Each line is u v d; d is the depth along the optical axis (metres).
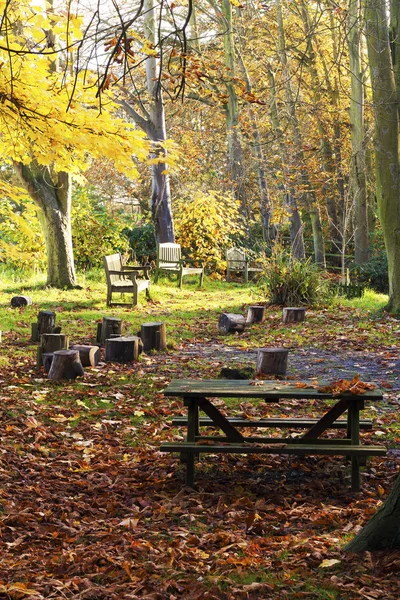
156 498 5.53
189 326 14.48
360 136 26.77
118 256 18.03
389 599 3.50
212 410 5.89
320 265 29.52
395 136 15.19
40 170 19.33
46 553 4.46
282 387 6.00
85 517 5.11
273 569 4.08
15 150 9.02
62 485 5.80
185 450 5.66
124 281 17.80
